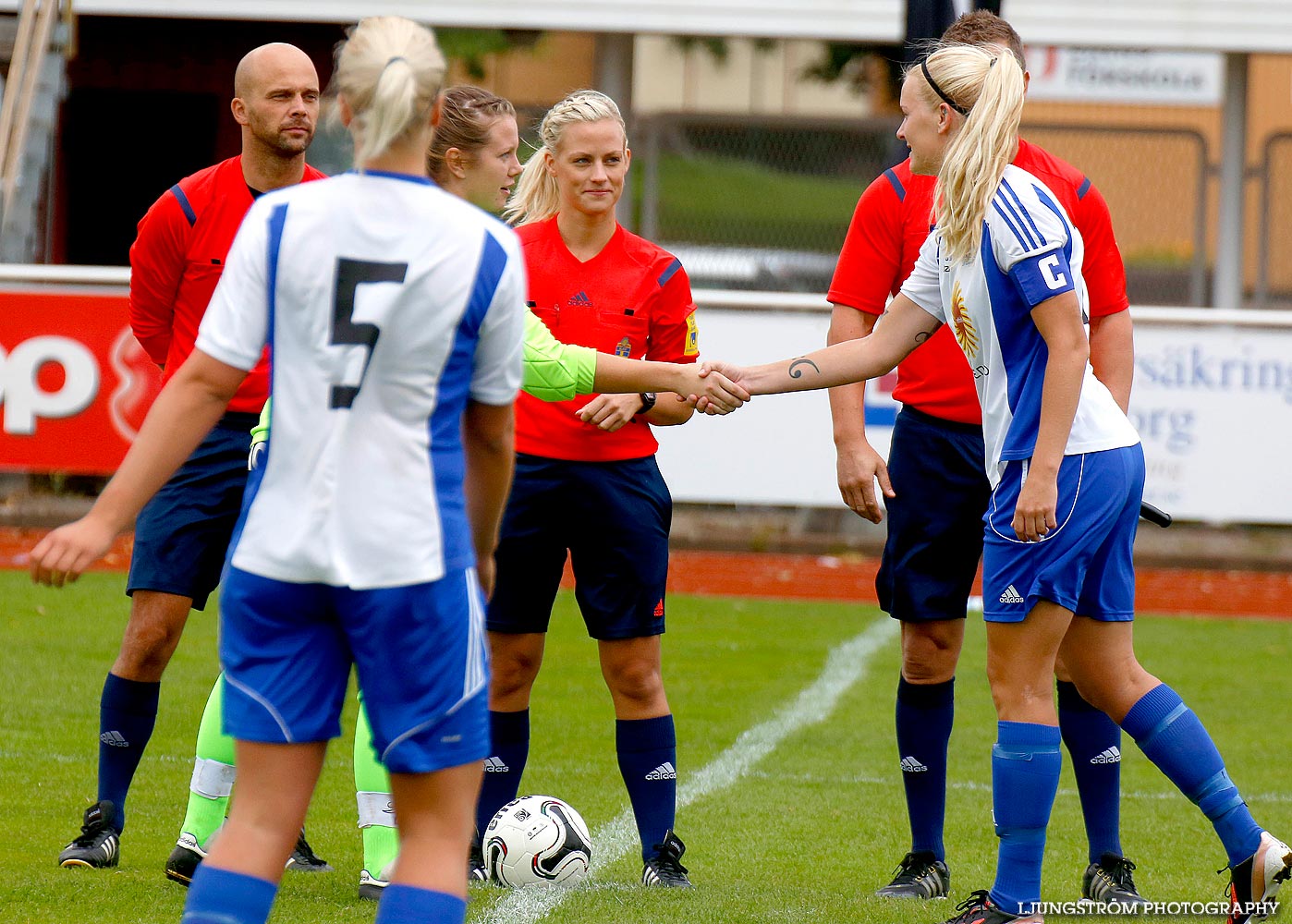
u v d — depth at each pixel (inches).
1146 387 1561.3
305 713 381.4
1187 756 538.6
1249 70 1996.8
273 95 615.2
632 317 629.3
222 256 632.4
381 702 378.0
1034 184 517.0
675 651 1181.7
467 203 392.5
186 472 619.8
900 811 761.0
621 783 800.3
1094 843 614.9
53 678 997.2
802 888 608.4
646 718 629.9
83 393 1505.9
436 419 382.3
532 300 629.3
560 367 580.7
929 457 639.8
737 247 2058.3
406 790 386.9
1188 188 2027.6
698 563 1583.4
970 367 565.6
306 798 387.2
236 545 383.2
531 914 549.3
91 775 765.3
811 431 1581.0
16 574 1376.7
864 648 1214.3
